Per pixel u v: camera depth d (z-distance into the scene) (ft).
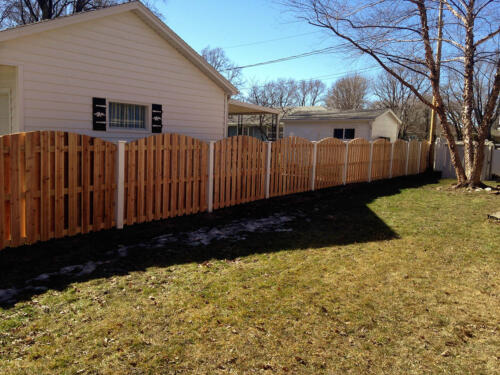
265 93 156.15
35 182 16.24
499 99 76.84
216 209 24.97
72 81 27.07
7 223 15.74
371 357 9.04
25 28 23.84
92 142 18.10
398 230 21.63
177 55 34.19
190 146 22.75
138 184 20.15
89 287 12.72
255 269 14.80
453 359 9.01
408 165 53.11
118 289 12.62
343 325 10.50
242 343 9.50
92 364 8.50
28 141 15.83
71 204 17.60
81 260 15.25
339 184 39.04
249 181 27.61
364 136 79.15
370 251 17.52
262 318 10.79
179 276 13.93
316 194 33.53
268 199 29.50
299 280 13.73
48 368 8.31
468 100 39.55
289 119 89.35
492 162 50.55
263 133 127.13
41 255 15.49
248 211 25.64
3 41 23.38
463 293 12.81
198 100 36.81
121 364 8.52
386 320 10.85
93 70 28.19
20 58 24.32
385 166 47.52
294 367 8.59
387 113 83.76
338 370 8.53
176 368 8.44
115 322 10.38
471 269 15.21
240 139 26.27
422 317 11.06
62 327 10.06
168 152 21.52
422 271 14.89
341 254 16.99
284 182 31.22
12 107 26.63
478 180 39.50
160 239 18.52
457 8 37.99
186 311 11.12
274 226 22.08
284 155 30.89
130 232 19.20
